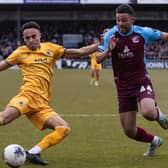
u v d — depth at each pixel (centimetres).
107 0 7838
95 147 1552
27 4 8012
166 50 8125
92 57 4453
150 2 7756
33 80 1300
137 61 1324
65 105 2805
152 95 1316
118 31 1327
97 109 2602
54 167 1275
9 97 3294
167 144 1595
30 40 1297
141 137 1390
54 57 1334
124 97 1348
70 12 9206
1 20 9231
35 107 1297
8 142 1652
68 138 1706
